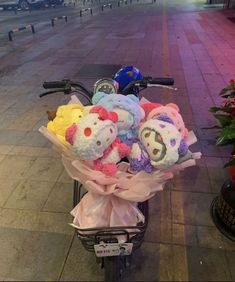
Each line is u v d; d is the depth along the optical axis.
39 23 14.62
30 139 3.93
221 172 3.19
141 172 1.48
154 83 2.14
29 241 2.44
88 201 1.63
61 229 2.55
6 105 4.97
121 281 2.10
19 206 2.81
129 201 1.61
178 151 1.43
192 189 2.96
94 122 1.42
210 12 15.73
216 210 2.62
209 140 3.77
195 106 4.71
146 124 1.51
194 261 2.25
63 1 24.12
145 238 2.43
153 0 23.59
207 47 8.41
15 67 7.17
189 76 6.11
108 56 7.91
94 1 26.94
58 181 3.12
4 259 2.29
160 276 2.14
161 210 2.71
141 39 9.79
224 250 2.33
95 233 1.53
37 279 2.14
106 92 1.88
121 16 15.82
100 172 1.48
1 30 12.90
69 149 1.54
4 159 3.52
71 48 8.96
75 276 2.16
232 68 6.55
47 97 5.24
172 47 8.55
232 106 2.49
